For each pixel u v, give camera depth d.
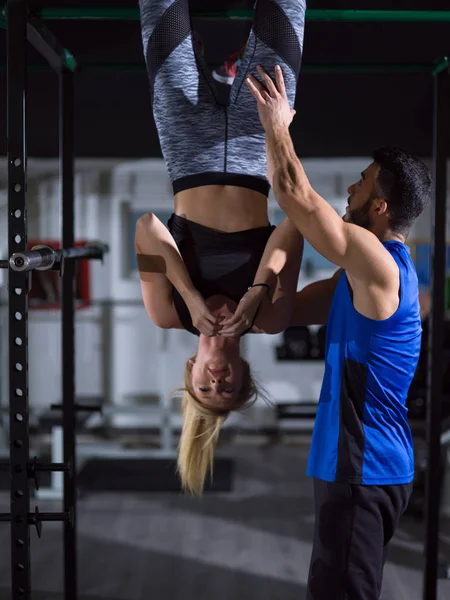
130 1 2.94
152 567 3.87
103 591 3.57
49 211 6.74
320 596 2.07
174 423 7.12
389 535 2.17
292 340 6.52
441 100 2.80
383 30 3.49
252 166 2.17
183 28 2.09
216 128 2.13
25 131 2.18
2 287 6.41
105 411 5.98
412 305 2.08
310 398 6.98
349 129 5.30
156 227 2.14
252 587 3.62
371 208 2.14
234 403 2.31
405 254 2.09
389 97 5.11
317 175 6.85
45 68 3.16
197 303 2.07
